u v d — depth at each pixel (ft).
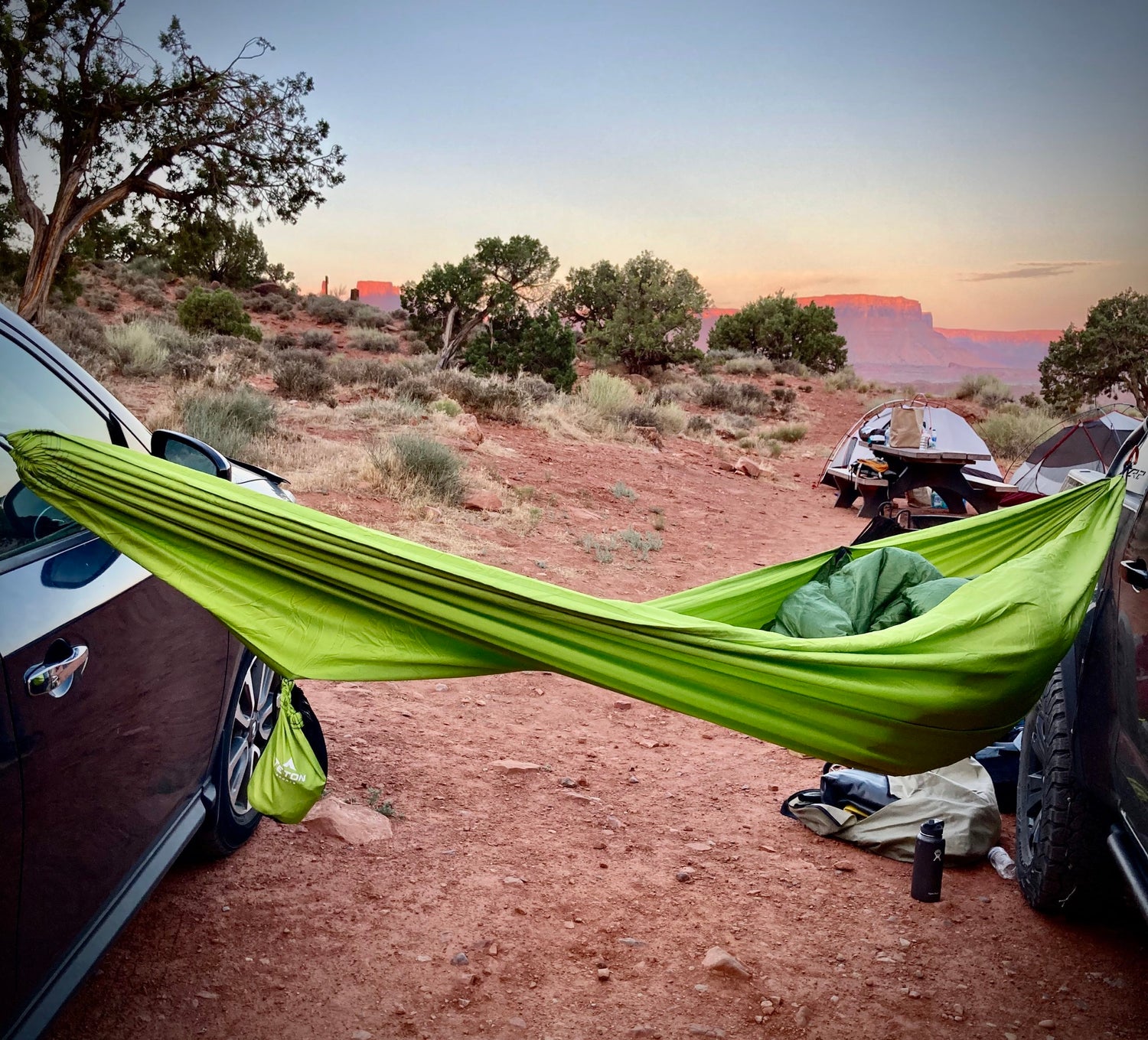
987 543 12.75
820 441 99.76
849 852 14.05
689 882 12.84
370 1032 9.16
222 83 77.71
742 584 12.29
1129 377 124.98
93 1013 8.81
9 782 6.22
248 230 96.94
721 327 182.09
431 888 11.87
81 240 82.17
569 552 34.32
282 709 8.36
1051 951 11.54
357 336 134.72
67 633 7.22
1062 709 11.86
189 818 9.89
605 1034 9.54
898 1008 10.30
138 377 57.36
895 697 8.24
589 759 17.25
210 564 7.87
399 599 7.85
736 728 8.50
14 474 7.73
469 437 50.90
